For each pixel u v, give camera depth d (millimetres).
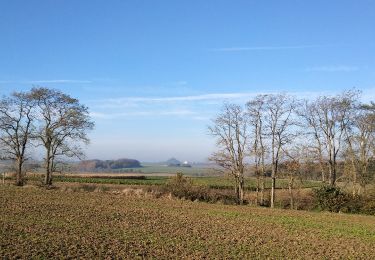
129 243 23219
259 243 25672
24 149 61562
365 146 54500
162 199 49875
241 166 58375
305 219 39031
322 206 50219
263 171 57844
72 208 35750
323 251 24406
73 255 19719
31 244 21281
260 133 57938
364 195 49375
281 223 35344
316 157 56312
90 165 147125
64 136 61812
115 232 26219
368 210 47375
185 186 55625
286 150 56625
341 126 55906
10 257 18672
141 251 21469
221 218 36250
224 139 58906
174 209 40562
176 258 20516
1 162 61531
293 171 56094
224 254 22062
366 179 53875
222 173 58719
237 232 29250
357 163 54719
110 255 20250
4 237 22500
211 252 22312
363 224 37281
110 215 33344
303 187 57344
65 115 61688
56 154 61719
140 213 35844
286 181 59344
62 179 77438
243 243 25312
